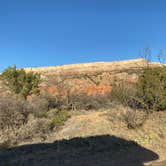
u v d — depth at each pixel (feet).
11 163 36.14
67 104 68.28
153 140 50.62
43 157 39.40
